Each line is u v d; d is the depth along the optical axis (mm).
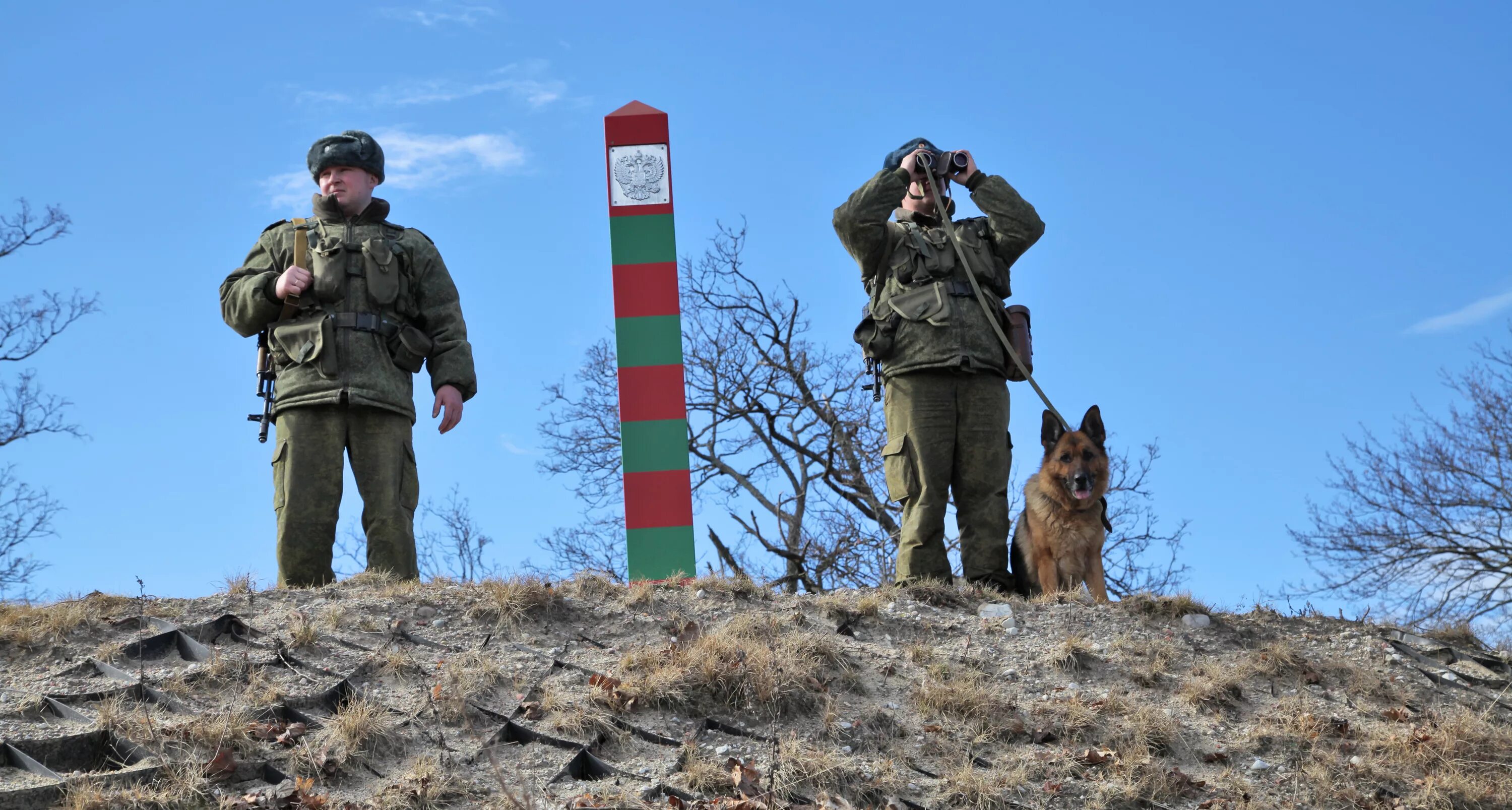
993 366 7121
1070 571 7613
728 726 5031
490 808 4320
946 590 6586
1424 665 6207
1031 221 7332
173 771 4312
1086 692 5637
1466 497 17078
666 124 7598
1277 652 6074
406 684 5125
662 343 7414
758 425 17297
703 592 6355
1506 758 5363
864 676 5562
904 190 7168
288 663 5180
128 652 5195
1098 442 7730
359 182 7066
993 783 4820
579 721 4871
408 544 6910
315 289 6801
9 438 16391
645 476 7301
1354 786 5105
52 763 4375
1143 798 4891
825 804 4500
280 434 6801
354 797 4344
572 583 6348
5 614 5465
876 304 7258
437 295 7164
